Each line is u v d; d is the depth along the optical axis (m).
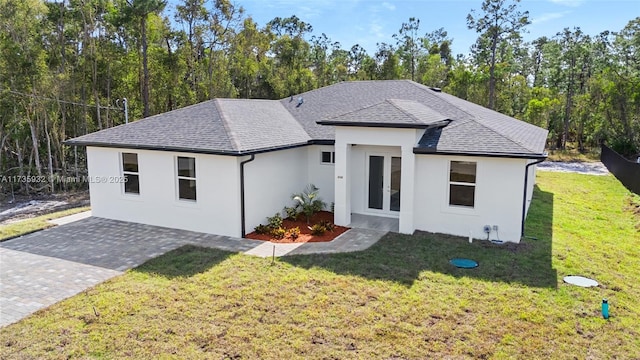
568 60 42.81
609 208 17.83
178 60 33.06
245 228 12.92
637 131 35.44
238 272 9.85
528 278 9.54
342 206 13.98
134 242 12.27
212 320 7.58
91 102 27.80
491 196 12.25
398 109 13.37
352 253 11.24
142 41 28.94
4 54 22.20
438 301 8.37
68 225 14.16
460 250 11.45
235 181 12.52
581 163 34.31
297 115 18.08
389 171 14.88
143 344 6.82
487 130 13.17
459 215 12.75
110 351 6.63
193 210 13.38
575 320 7.66
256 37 42.69
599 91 37.84
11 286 9.12
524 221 13.80
